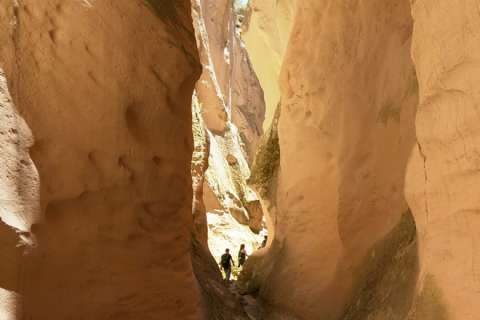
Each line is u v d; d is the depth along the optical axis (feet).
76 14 9.00
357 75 15.76
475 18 5.77
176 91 10.98
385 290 10.82
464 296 6.23
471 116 5.91
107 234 9.57
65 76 8.87
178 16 11.55
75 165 8.95
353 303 13.15
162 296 10.85
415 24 7.86
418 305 7.32
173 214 11.14
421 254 8.11
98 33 9.30
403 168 12.56
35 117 8.41
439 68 6.72
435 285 6.98
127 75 9.82
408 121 12.62
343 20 17.07
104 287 9.50
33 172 8.20
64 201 8.80
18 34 8.27
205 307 13.28
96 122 9.30
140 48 10.05
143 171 10.30
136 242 10.19
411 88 12.66
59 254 8.64
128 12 9.76
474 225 6.08
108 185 9.55
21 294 7.73
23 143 8.09
